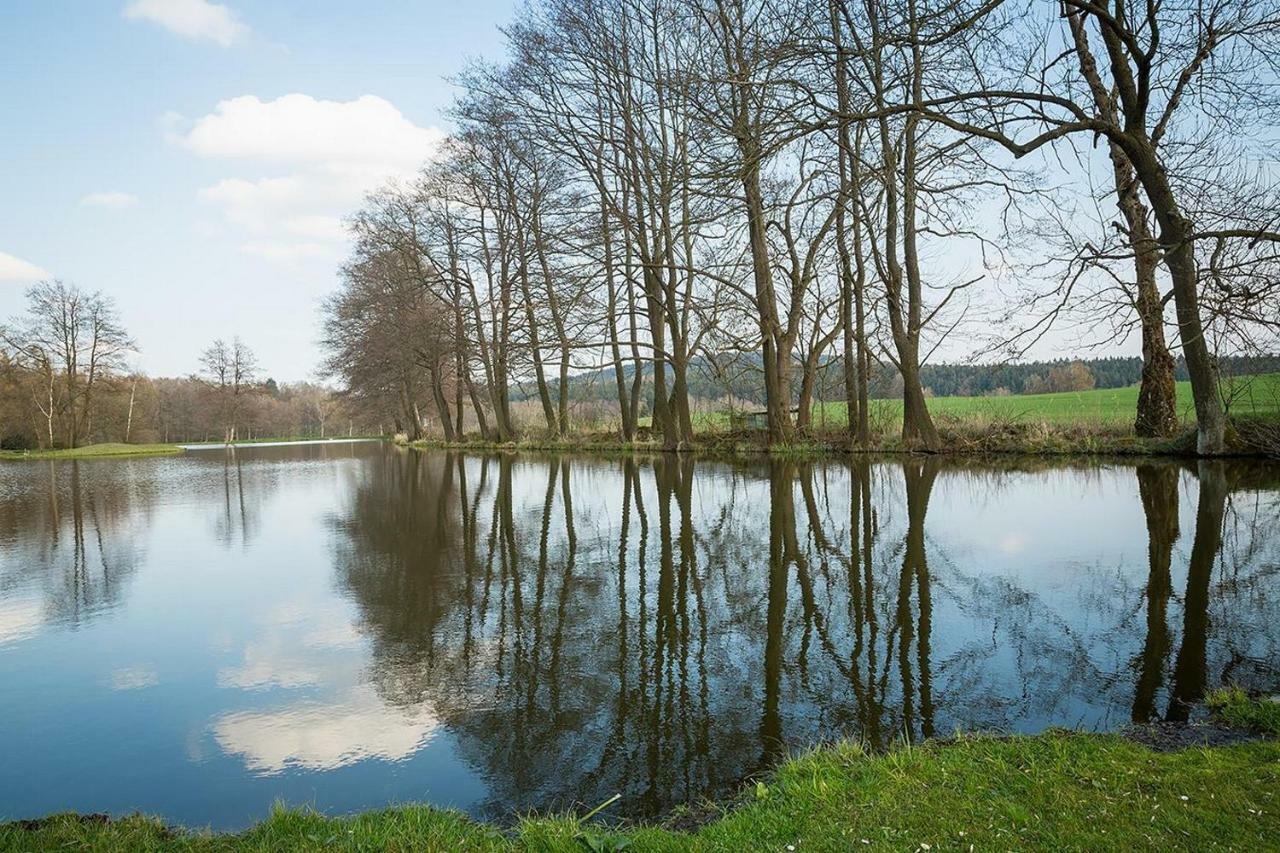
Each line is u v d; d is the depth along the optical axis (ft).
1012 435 67.31
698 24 55.72
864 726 15.75
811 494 48.08
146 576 32.50
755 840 10.35
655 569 30.37
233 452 167.53
